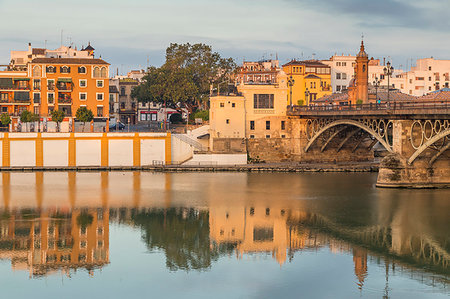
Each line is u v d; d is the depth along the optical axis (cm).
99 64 15538
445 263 6175
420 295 5369
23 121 14588
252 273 5959
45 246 6894
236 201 9394
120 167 13512
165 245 6912
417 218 8038
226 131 14112
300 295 5391
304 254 6519
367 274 5869
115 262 6325
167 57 16838
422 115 9638
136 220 8119
